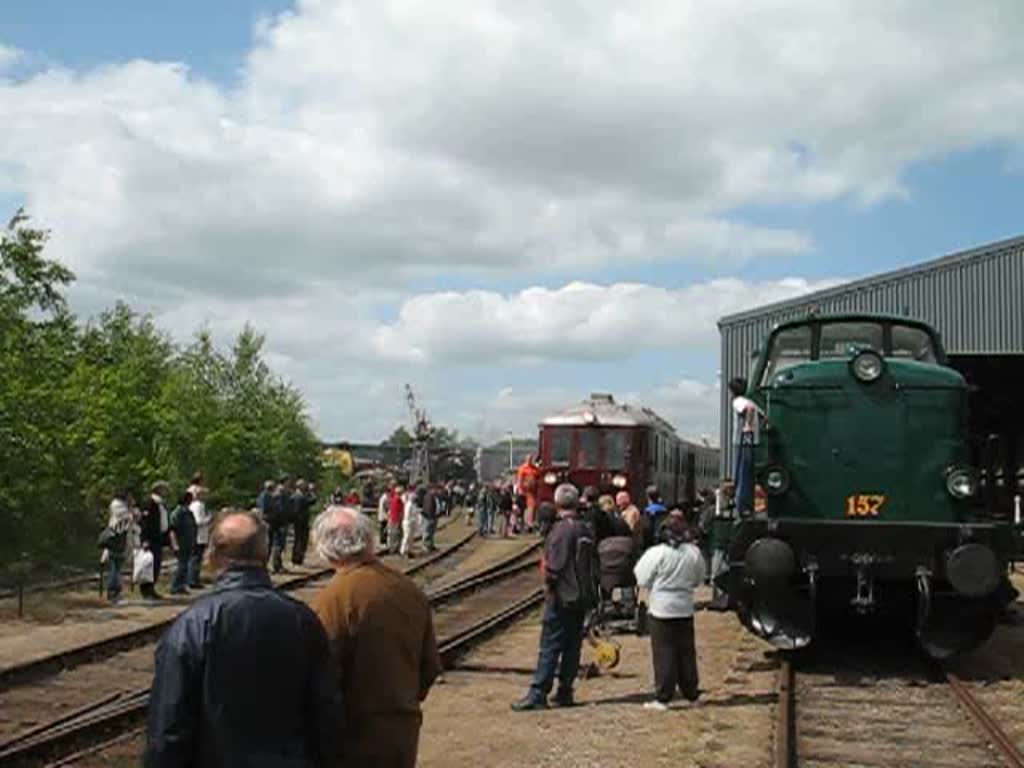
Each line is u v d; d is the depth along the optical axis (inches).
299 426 2036.2
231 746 187.0
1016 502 740.0
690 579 481.4
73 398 1244.5
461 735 432.8
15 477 1068.5
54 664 571.5
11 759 389.7
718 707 475.2
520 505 1683.1
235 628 190.5
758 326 1195.3
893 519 553.6
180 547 871.7
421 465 2425.0
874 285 1186.6
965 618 534.3
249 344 1937.7
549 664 481.4
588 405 1443.2
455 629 749.3
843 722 443.8
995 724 420.5
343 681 226.2
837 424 562.9
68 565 1076.5
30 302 1175.6
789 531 534.3
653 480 1435.8
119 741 422.6
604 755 398.6
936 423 557.9
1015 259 1163.3
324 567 1106.1
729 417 1177.4
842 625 677.3
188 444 1598.2
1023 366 910.4
